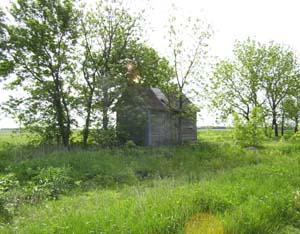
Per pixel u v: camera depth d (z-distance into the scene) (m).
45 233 5.02
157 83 24.19
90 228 5.04
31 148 18.81
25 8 20.84
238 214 5.93
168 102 24.86
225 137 30.81
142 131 23.67
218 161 15.69
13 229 5.73
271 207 6.58
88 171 13.18
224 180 9.60
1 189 9.16
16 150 17.70
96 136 21.27
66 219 5.52
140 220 5.34
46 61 21.17
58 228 5.11
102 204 7.23
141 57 23.45
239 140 23.45
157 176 12.64
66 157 15.12
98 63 22.27
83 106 21.47
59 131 21.36
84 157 15.25
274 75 38.75
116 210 6.02
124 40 23.16
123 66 23.27
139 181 12.13
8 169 12.84
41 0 20.89
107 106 21.89
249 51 38.94
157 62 23.88
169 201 6.39
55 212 7.23
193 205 6.27
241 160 16.23
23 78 21.14
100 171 13.25
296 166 12.61
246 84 38.62
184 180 10.72
